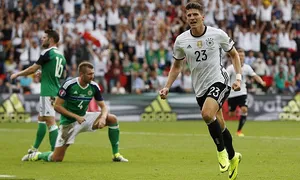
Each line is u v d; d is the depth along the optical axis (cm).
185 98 7975
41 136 3762
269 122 7581
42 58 3706
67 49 8050
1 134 5534
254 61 8700
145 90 8156
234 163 2789
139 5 8981
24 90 7681
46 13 8475
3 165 3325
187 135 5403
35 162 3472
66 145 3503
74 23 8456
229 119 7894
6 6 8494
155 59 8581
